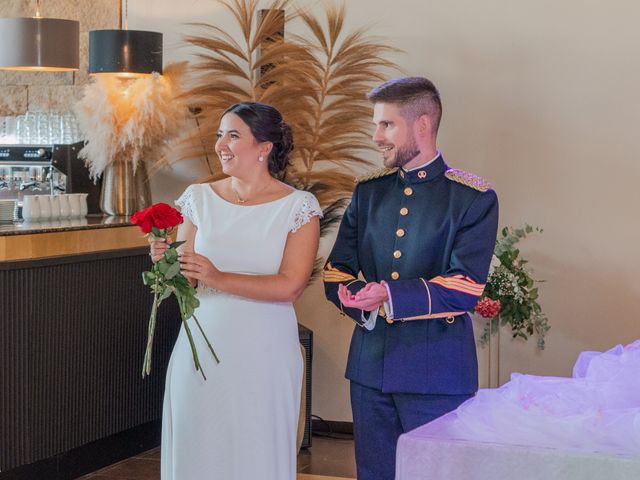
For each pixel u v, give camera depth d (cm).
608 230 505
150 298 495
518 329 475
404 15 523
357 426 295
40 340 430
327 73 498
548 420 205
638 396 216
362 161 496
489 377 480
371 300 279
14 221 480
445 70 520
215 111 495
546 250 512
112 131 518
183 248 328
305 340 501
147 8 562
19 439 422
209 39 500
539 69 508
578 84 504
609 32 499
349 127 495
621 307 505
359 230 302
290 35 533
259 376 315
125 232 482
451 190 288
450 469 203
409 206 291
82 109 524
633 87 498
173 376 322
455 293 278
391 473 290
